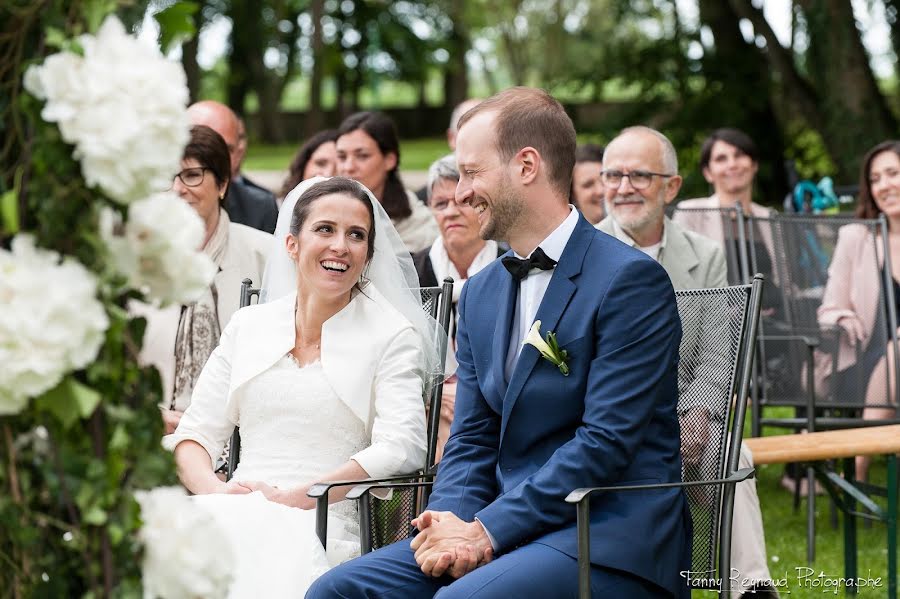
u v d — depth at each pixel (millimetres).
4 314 1642
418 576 2973
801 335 5480
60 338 1656
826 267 5559
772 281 5594
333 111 36688
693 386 3424
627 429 2900
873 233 5492
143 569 1812
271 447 3572
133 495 1812
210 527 1859
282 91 36125
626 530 2898
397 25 34844
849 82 13141
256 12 33312
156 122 1715
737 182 6852
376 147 5711
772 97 14773
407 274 3811
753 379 5309
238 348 3680
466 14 36250
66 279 1699
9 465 1805
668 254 4652
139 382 1882
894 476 4230
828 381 5465
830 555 4977
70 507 1789
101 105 1691
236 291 4457
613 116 15828
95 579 1815
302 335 3664
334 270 3545
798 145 14867
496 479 3201
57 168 1738
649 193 4543
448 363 4328
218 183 4449
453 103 38094
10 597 1905
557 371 3025
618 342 2967
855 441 4250
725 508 3123
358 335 3607
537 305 3146
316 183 3684
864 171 5871
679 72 15227
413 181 19484
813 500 4902
